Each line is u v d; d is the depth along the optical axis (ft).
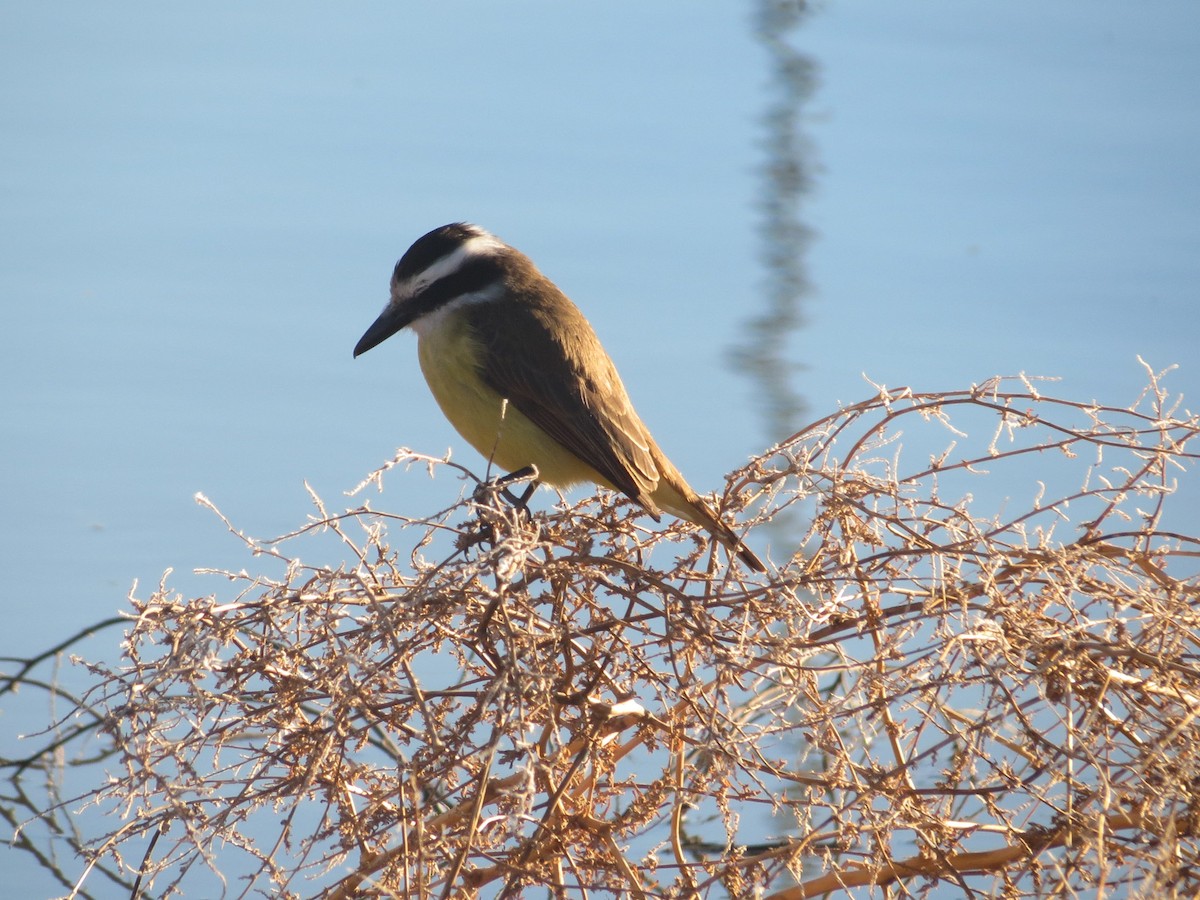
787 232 66.23
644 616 27.22
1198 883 24.59
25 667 44.21
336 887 26.40
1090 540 27.94
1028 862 24.94
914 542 27.53
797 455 29.55
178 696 24.38
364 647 25.45
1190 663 25.81
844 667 25.12
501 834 27.32
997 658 25.39
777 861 26.58
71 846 39.37
